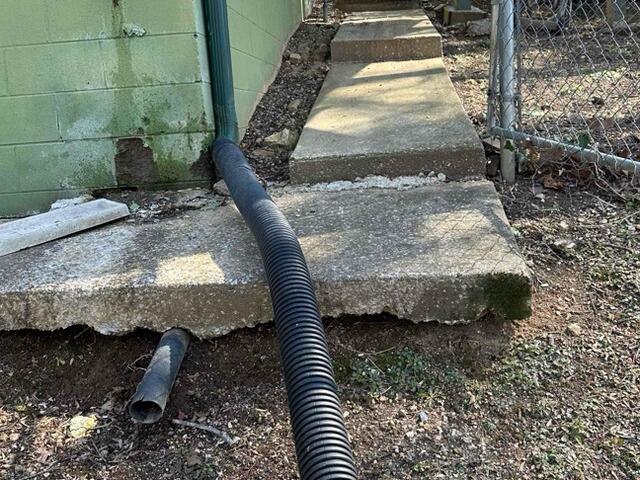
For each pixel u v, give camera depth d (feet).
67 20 8.82
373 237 7.06
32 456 5.77
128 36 8.86
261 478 5.33
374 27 15.71
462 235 6.93
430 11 20.51
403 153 8.76
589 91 11.73
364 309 6.31
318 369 4.85
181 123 9.21
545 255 7.32
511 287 6.11
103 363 6.61
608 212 8.05
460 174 8.75
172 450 5.69
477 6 20.44
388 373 6.14
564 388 5.76
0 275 6.92
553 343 6.17
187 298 6.43
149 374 5.81
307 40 16.90
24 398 6.44
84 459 5.70
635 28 15.02
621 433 5.29
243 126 11.07
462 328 6.34
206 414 6.03
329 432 4.41
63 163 9.37
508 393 5.80
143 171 9.39
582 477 5.00
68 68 9.00
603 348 6.07
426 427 5.59
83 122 9.21
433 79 12.34
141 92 9.09
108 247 7.51
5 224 8.04
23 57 8.95
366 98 11.48
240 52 11.00
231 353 6.48
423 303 6.23
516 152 8.88
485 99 11.97
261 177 9.57
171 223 8.19
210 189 9.37
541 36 15.35
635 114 10.36
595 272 7.00
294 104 12.33
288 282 5.60
